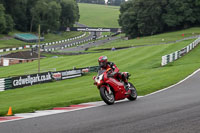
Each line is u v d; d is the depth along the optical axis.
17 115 24.11
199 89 33.75
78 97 35.41
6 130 16.95
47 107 27.89
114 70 25.94
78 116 20.22
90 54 143.12
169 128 15.54
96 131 15.49
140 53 123.06
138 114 19.69
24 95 52.41
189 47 113.62
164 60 86.38
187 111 19.80
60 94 43.31
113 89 25.64
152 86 38.69
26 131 16.39
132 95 27.67
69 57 141.62
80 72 87.50
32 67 122.56
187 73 53.75
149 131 15.09
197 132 14.63
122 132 15.06
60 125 17.42
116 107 23.50
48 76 78.44
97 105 25.69
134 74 69.75
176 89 35.47
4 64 153.00
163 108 21.50
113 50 154.88
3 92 64.62
